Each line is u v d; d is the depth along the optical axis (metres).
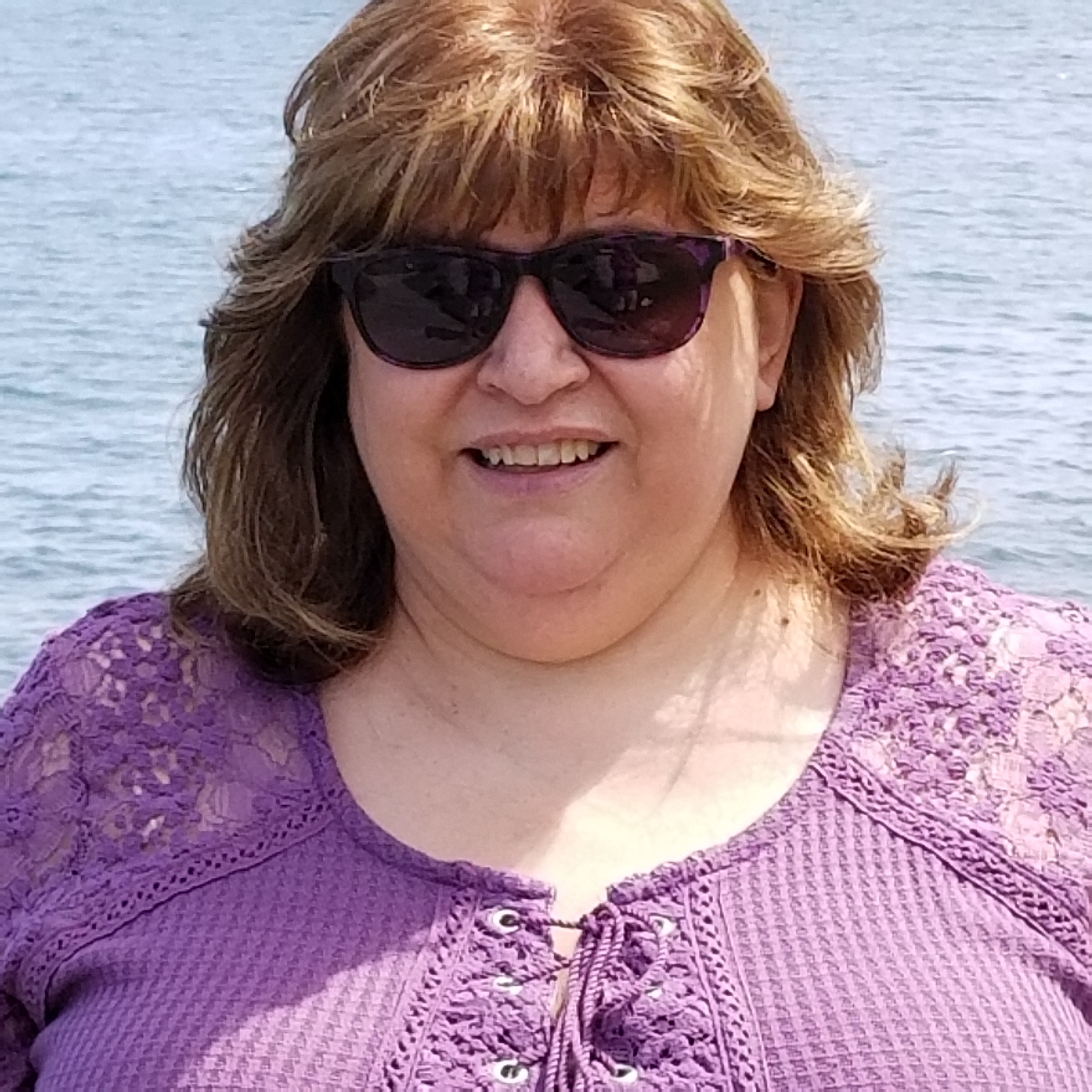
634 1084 1.65
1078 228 8.80
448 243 1.75
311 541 2.01
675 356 1.75
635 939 1.72
